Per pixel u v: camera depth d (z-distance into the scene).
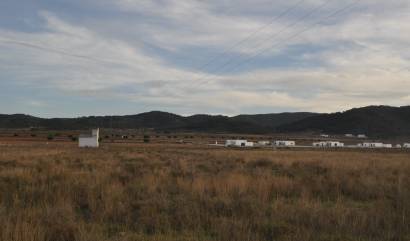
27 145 89.69
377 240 8.87
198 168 26.31
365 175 20.95
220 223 9.67
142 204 12.06
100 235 8.58
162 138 189.50
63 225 9.14
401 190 14.88
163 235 8.90
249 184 15.73
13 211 10.45
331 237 8.96
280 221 10.29
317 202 12.80
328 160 38.38
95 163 28.17
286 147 135.50
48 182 16.56
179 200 12.41
